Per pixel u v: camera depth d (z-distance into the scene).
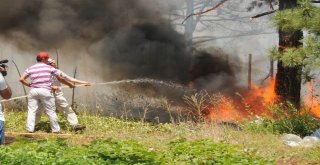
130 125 16.20
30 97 14.29
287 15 13.00
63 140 10.09
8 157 8.14
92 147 9.52
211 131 14.20
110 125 15.85
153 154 9.45
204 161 9.39
